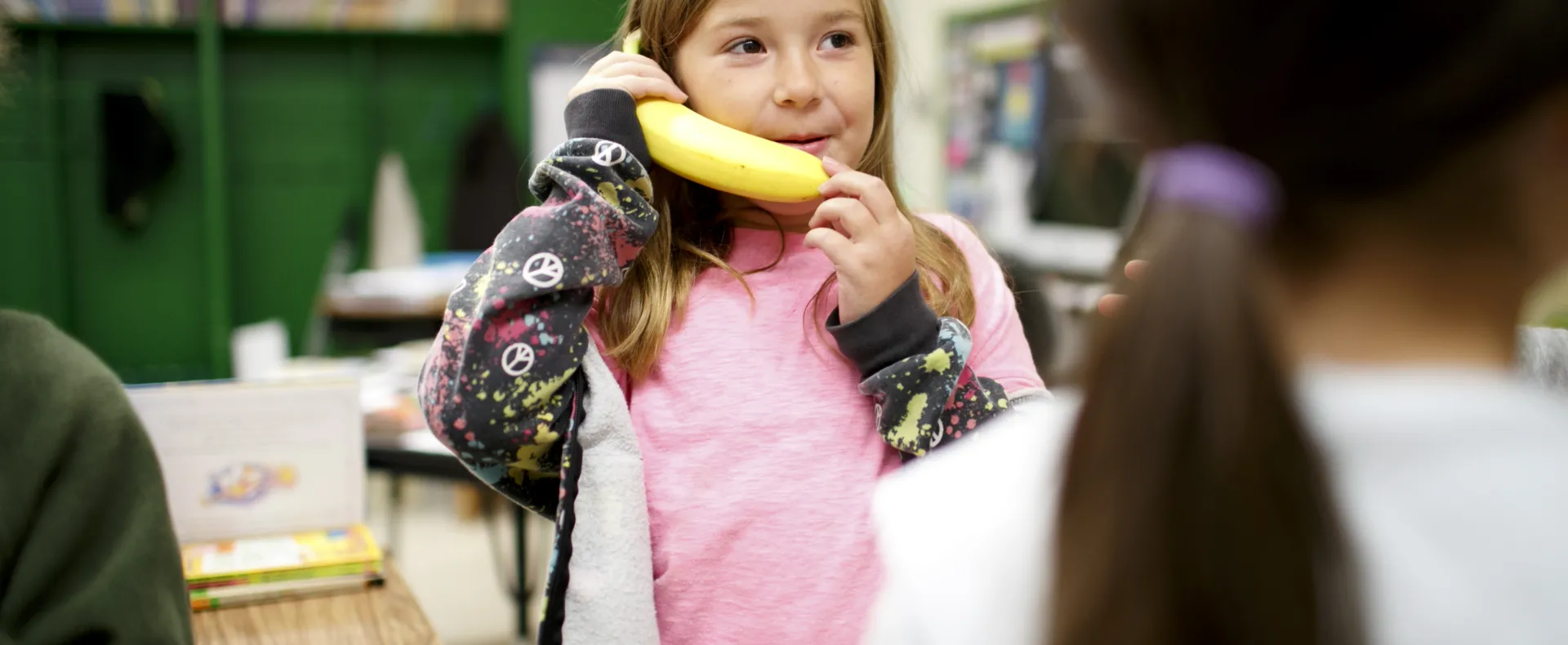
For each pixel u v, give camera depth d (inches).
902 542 20.3
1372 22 14.8
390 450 78.7
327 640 51.2
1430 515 15.6
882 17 42.5
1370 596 15.3
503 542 154.6
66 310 200.7
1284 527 14.6
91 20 190.2
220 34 198.5
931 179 164.9
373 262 200.8
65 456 39.5
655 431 37.5
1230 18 15.6
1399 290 16.4
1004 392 38.4
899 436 35.8
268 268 210.5
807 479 35.9
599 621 34.9
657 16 41.3
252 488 59.9
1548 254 16.3
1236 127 16.1
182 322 207.9
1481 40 14.4
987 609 18.5
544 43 204.7
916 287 36.8
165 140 196.7
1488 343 16.7
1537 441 15.8
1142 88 16.9
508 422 35.9
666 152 38.7
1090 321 18.0
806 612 34.8
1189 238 15.6
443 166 215.5
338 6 198.8
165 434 58.2
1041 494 18.8
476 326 35.4
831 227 38.1
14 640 37.5
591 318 40.3
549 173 38.1
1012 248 137.5
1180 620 15.1
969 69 152.8
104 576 38.5
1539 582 15.1
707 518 35.8
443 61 213.5
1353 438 16.2
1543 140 15.4
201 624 52.6
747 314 39.0
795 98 38.1
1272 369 14.9
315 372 106.7
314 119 208.7
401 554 149.3
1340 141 15.5
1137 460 15.4
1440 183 15.7
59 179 197.0
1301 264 16.6
